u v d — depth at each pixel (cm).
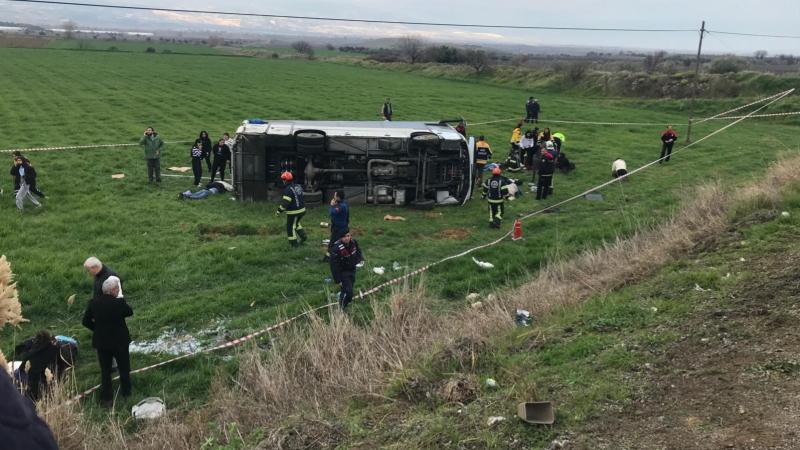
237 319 978
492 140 2777
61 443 581
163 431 605
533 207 1709
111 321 738
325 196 1664
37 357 738
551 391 589
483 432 525
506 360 676
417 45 8906
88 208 1566
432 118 3406
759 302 721
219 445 569
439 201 1706
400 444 525
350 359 735
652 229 1270
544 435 515
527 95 4812
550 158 1766
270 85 4828
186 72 5681
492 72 6078
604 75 5100
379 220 1553
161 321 969
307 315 963
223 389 699
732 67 5919
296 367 725
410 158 1645
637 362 628
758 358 597
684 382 578
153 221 1471
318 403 638
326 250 1295
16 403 144
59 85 4284
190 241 1337
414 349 742
